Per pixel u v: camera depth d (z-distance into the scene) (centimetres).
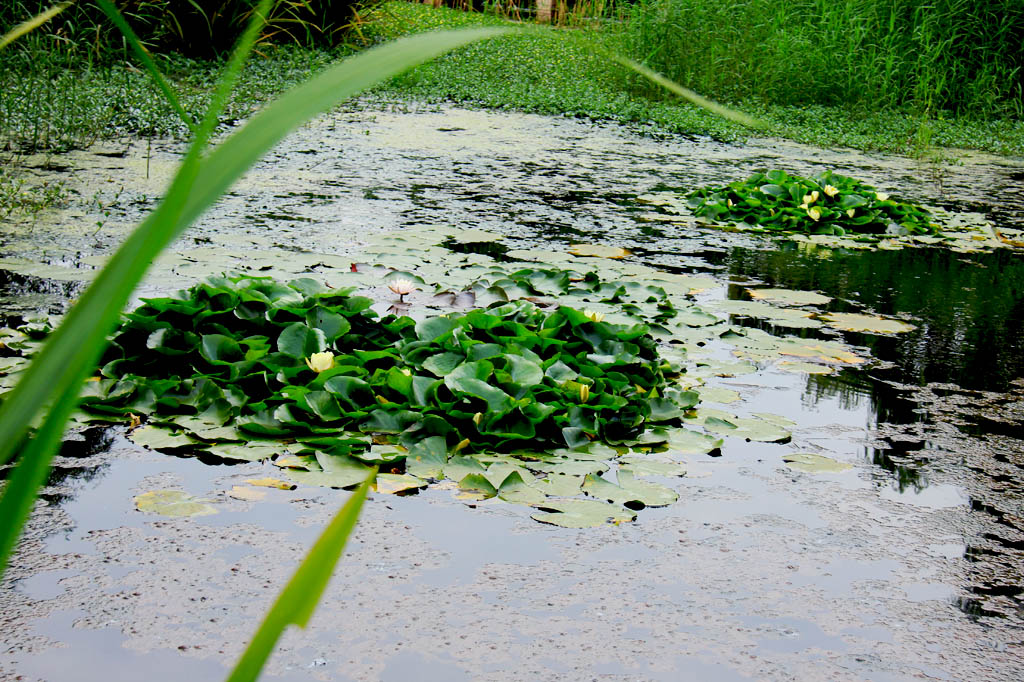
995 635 204
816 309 450
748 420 311
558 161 793
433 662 184
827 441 301
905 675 188
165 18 1052
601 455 278
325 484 249
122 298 43
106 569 209
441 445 270
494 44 1355
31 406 43
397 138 846
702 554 230
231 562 214
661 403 308
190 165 46
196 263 445
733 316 427
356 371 299
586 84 1173
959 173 866
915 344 406
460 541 228
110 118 778
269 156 737
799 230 625
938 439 308
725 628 201
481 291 423
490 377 300
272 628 49
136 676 175
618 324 373
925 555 236
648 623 201
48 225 500
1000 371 378
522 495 251
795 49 1141
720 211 635
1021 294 500
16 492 45
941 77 1174
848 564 230
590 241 544
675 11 1145
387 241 506
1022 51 1195
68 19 934
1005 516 258
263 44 1120
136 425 279
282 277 429
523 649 190
